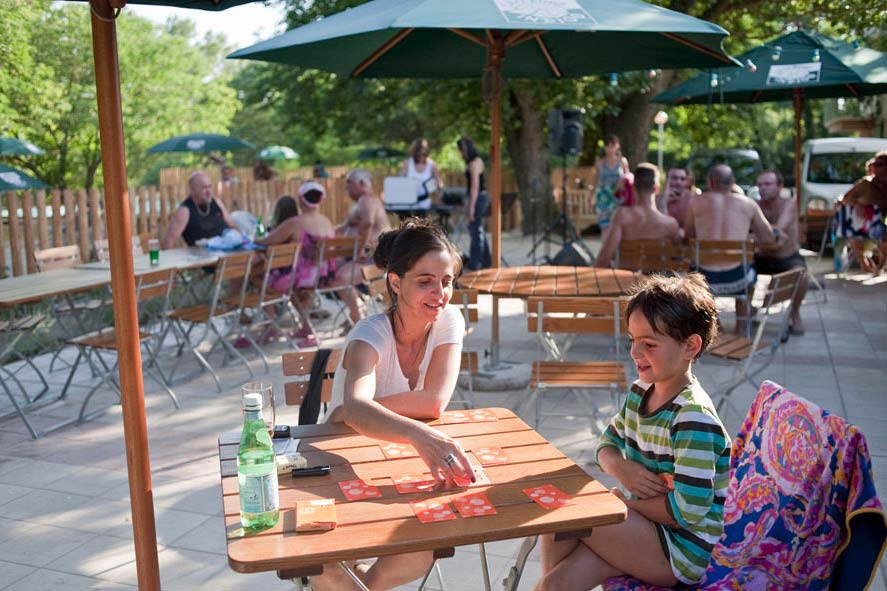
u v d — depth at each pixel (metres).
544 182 18.66
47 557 3.99
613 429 2.78
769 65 10.09
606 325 5.24
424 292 2.91
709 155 15.90
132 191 11.53
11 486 4.88
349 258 8.70
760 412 2.76
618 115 19.05
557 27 4.79
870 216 11.31
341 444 2.72
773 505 2.60
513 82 16.81
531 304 5.25
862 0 10.34
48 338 8.59
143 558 2.94
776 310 9.73
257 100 26.08
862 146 14.97
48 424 6.01
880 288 11.07
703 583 2.53
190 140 18.27
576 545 2.57
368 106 21.88
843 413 5.93
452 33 6.78
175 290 10.58
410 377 3.09
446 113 19.62
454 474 2.35
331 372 3.58
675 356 2.50
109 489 4.82
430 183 12.84
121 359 2.82
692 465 2.42
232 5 3.15
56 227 10.10
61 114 15.94
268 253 7.55
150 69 21.61
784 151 31.53
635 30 4.85
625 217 8.06
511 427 2.88
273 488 2.14
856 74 9.61
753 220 7.93
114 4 2.65
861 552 2.30
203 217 9.12
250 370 7.13
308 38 5.40
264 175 15.85
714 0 14.98
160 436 5.69
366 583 2.78
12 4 12.41
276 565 1.95
